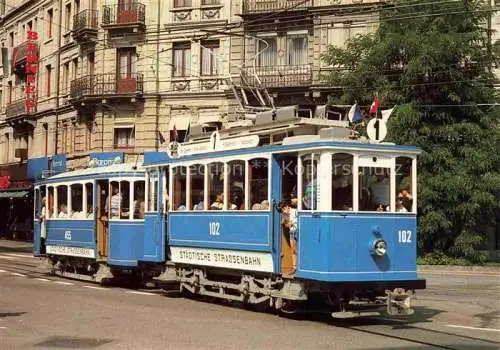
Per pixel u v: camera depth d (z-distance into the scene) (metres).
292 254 12.81
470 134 27.73
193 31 36.69
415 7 28.66
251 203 13.66
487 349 9.83
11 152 53.78
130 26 37.75
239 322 12.32
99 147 38.94
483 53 28.16
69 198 21.50
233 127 15.43
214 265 14.81
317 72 33.00
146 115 37.69
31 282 20.02
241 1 35.53
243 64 35.22
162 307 14.45
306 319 12.89
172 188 16.45
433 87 28.06
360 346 9.94
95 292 17.47
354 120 14.07
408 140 27.75
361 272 12.03
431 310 14.47
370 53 29.19
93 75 39.53
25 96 50.56
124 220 18.44
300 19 33.72
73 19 42.19
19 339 10.41
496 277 24.11
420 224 27.67
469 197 27.47
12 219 51.41
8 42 55.06
